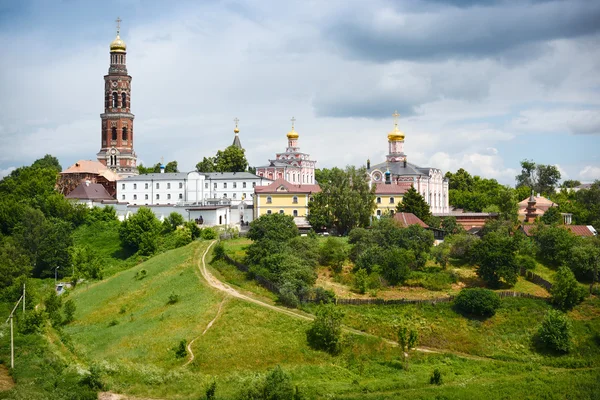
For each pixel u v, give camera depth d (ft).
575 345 364.58
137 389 295.89
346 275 450.30
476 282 437.17
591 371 336.70
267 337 351.46
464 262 469.57
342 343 349.41
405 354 347.97
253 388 282.15
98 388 294.05
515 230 542.57
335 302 398.42
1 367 313.73
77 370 310.45
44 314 378.32
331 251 466.70
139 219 613.93
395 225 502.79
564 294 396.37
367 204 590.14
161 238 614.34
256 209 651.25
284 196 649.20
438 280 433.07
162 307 407.85
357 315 384.68
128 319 402.72
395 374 326.85
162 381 302.66
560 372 335.67
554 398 302.86
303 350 343.05
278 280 416.26
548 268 465.06
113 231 651.25
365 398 292.81
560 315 369.50
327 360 338.75
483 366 339.36
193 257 495.00
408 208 592.60
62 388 287.48
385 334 367.66
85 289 491.31
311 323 364.79
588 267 442.50
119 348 351.25
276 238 478.18
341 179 592.60
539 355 357.82
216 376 313.73
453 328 376.48
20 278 421.59
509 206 655.35
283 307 389.39
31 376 299.38
